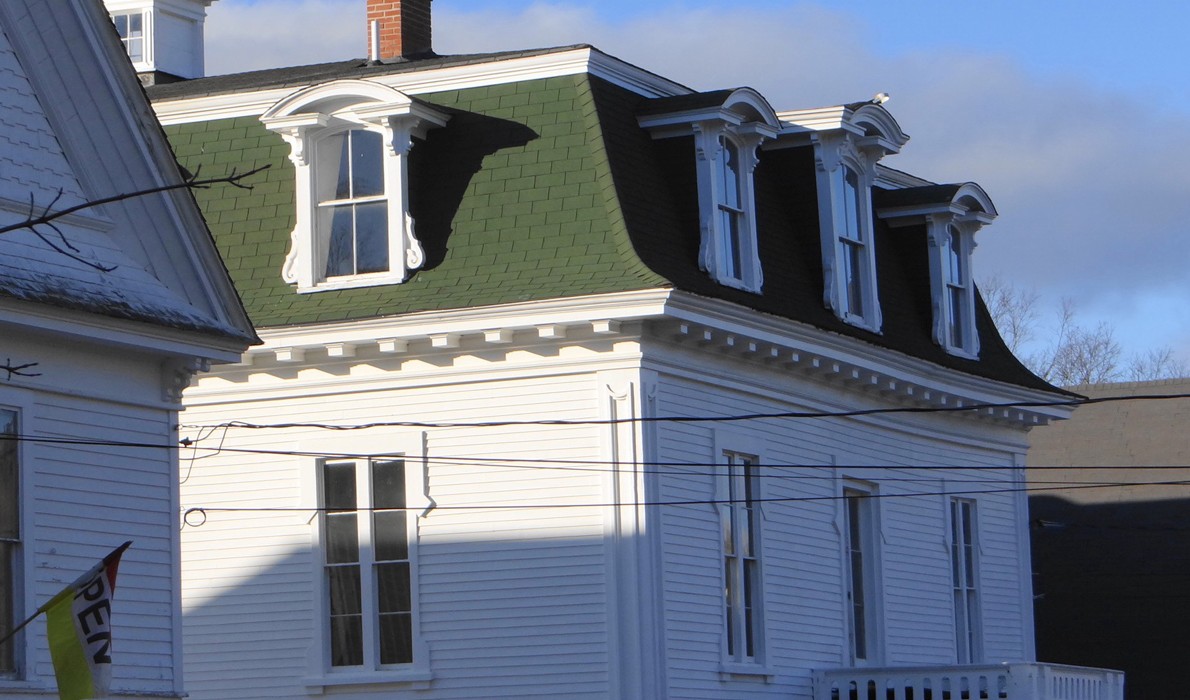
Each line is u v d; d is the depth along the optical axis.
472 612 36.59
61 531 28.45
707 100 37.81
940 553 44.88
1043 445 56.88
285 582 37.78
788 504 39.66
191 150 39.94
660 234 37.06
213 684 37.97
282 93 39.69
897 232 45.34
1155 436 55.88
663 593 35.66
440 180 38.00
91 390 29.12
